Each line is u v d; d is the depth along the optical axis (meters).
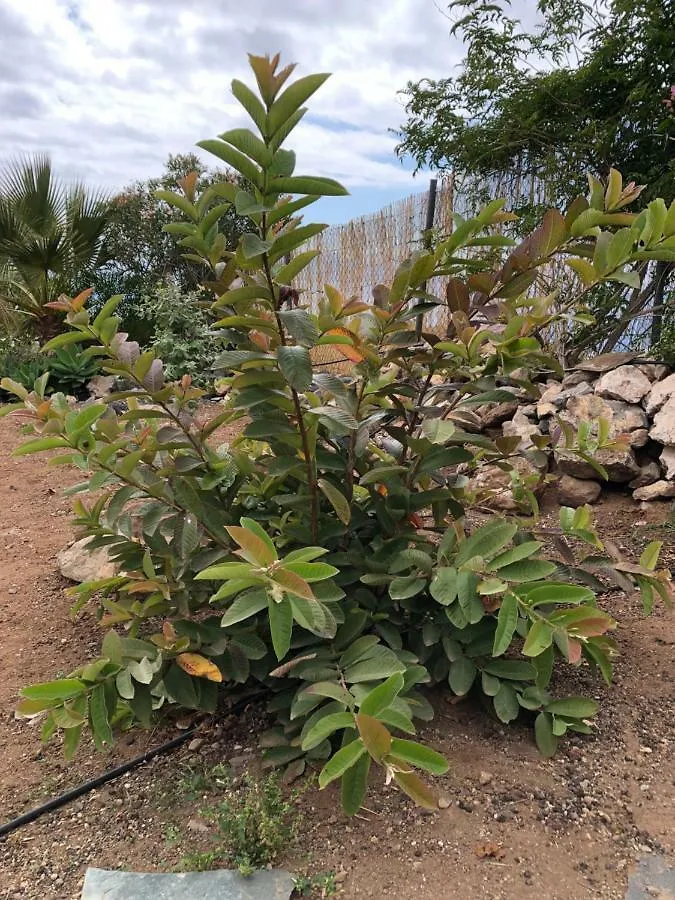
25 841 1.80
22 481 4.88
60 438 2.03
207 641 2.00
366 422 2.09
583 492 4.04
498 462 2.53
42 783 2.02
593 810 1.83
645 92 5.04
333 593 1.79
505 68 5.76
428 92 6.14
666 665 2.47
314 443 2.02
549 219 1.96
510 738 2.12
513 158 6.16
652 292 5.11
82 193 10.00
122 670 1.83
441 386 2.19
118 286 11.22
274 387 1.96
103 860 1.72
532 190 5.95
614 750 2.07
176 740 2.14
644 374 4.24
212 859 1.66
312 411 1.83
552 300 1.97
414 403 2.36
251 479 2.38
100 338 2.03
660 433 3.90
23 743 2.22
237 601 1.46
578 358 5.46
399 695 1.89
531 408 4.54
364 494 2.40
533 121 5.75
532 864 1.67
